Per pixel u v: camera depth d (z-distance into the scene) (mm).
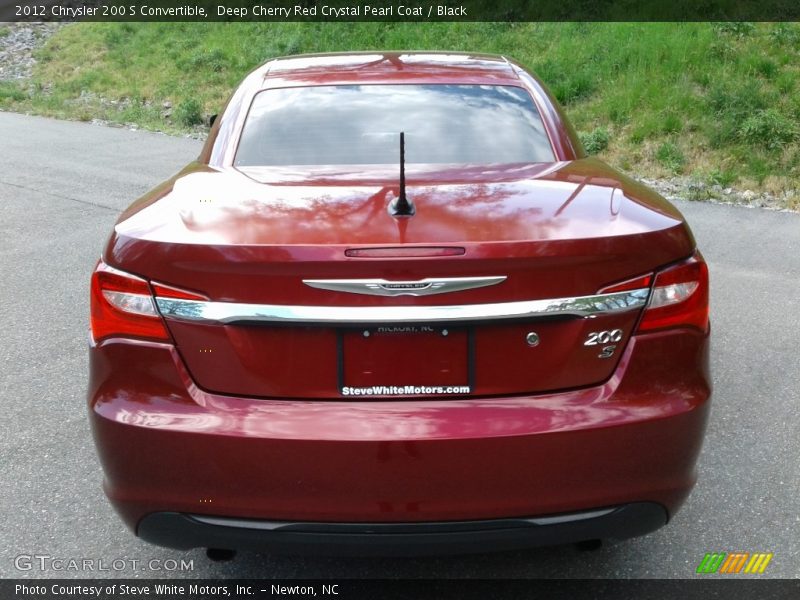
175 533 2330
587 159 3240
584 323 2254
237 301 2211
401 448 2178
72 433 3764
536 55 14281
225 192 2611
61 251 6680
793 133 10062
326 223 2301
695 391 2365
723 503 3225
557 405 2244
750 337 4953
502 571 2826
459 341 2236
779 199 8727
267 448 2189
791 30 12656
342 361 2238
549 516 2260
